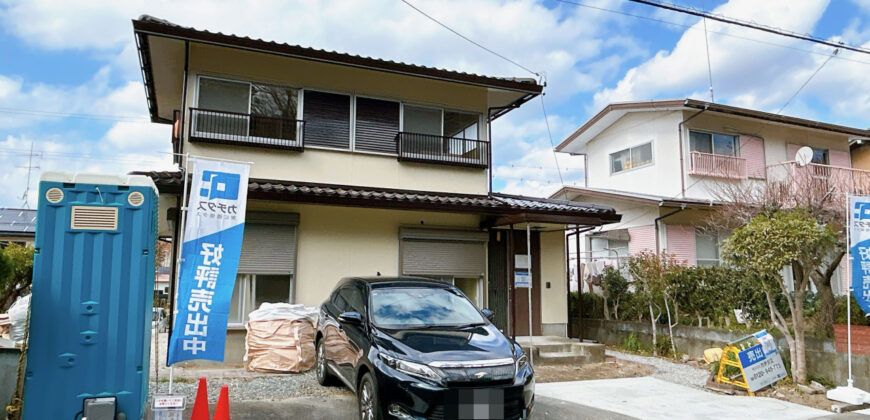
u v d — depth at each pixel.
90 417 4.12
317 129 10.27
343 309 6.97
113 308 4.32
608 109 16.70
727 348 7.85
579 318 11.78
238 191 5.72
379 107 10.82
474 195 11.18
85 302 4.26
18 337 6.80
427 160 10.92
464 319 6.41
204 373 8.07
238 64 9.83
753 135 16.39
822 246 7.66
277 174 9.84
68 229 4.28
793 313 7.94
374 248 9.95
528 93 11.52
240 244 5.64
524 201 11.01
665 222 14.39
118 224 4.39
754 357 7.65
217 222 5.59
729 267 10.09
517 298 11.07
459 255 10.55
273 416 5.91
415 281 6.96
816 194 10.83
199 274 5.45
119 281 4.36
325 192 8.72
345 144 10.43
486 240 10.75
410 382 4.89
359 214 9.94
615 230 15.41
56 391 4.15
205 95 9.63
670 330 10.31
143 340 4.40
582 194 16.62
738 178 15.61
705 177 15.29
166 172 8.20
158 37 8.88
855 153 19.14
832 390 7.23
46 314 4.17
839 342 7.81
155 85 11.09
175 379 7.58
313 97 10.34
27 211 18.56
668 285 10.50
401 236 10.05
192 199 5.54
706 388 7.86
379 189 10.19
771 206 10.74
